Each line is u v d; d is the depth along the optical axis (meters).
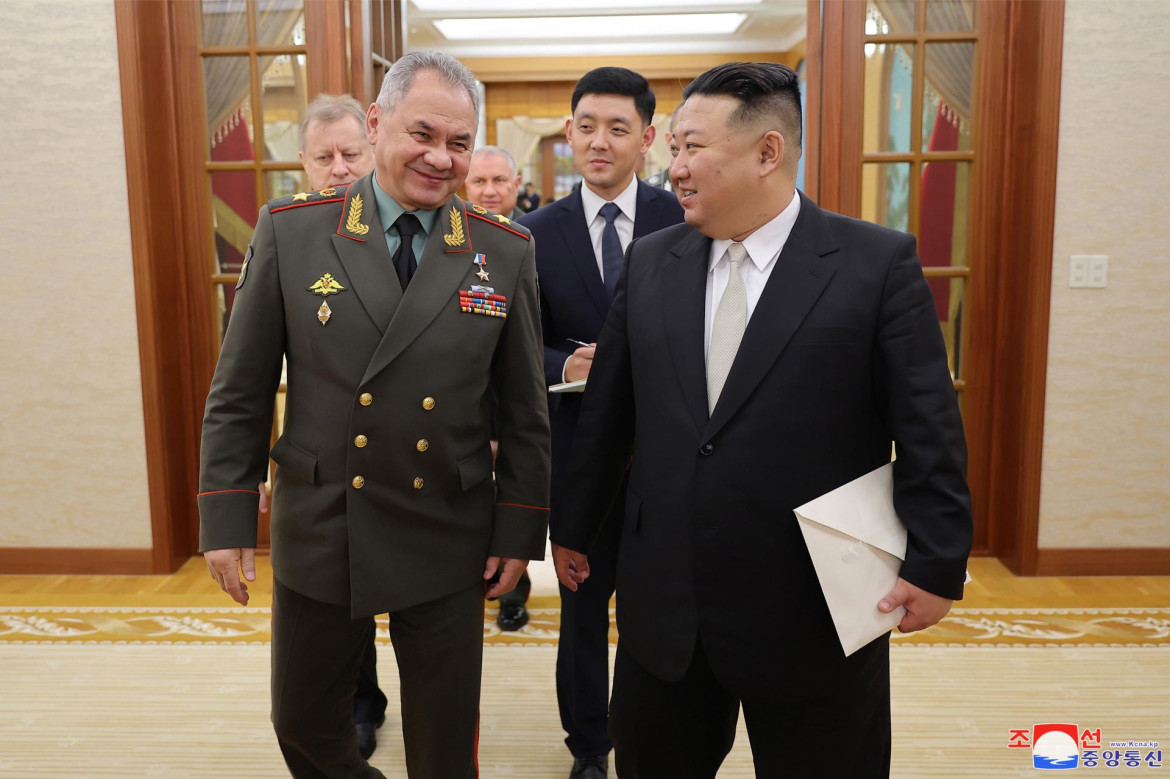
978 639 2.82
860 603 1.21
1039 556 3.38
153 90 3.31
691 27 9.90
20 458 3.39
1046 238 3.21
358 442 1.41
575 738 2.05
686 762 1.42
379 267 1.44
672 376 1.32
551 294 2.12
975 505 3.62
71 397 3.36
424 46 10.70
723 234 1.30
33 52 3.18
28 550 3.43
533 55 10.88
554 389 1.76
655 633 1.32
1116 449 3.32
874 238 1.27
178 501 3.54
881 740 1.35
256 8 3.37
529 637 2.88
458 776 1.59
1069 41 3.12
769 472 1.25
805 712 1.31
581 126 2.05
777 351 1.24
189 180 3.45
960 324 3.55
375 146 1.45
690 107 1.26
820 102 3.42
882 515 1.24
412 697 1.57
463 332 1.47
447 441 1.47
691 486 1.28
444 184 1.42
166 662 2.69
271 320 1.46
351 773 1.66
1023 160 3.32
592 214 2.12
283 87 3.41
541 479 1.59
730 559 1.26
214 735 2.28
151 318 3.31
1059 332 3.27
